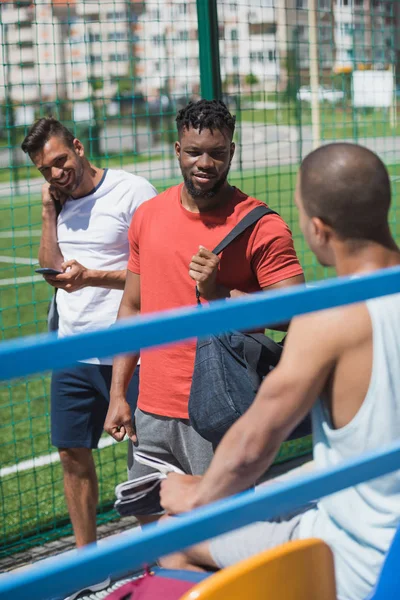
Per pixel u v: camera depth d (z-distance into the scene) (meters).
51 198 4.72
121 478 6.25
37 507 5.71
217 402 3.37
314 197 2.43
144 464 3.92
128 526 5.50
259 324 1.83
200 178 3.71
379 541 2.33
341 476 2.05
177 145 3.86
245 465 2.34
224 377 3.40
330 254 2.48
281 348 3.46
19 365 1.57
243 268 3.71
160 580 2.53
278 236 3.70
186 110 3.77
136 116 7.17
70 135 4.61
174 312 1.75
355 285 1.96
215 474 2.38
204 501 2.41
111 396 4.14
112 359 4.49
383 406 2.28
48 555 5.18
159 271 3.86
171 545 1.83
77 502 4.68
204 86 5.52
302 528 2.49
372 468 2.10
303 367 2.28
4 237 17.62
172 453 3.92
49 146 4.52
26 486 6.20
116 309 4.62
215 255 3.63
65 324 4.69
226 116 3.75
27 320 11.23
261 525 2.59
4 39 6.50
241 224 3.69
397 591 2.25
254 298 1.83
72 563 1.71
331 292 1.92
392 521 2.33
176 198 3.92
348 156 2.42
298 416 2.31
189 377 3.81
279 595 2.05
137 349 1.68
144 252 3.94
